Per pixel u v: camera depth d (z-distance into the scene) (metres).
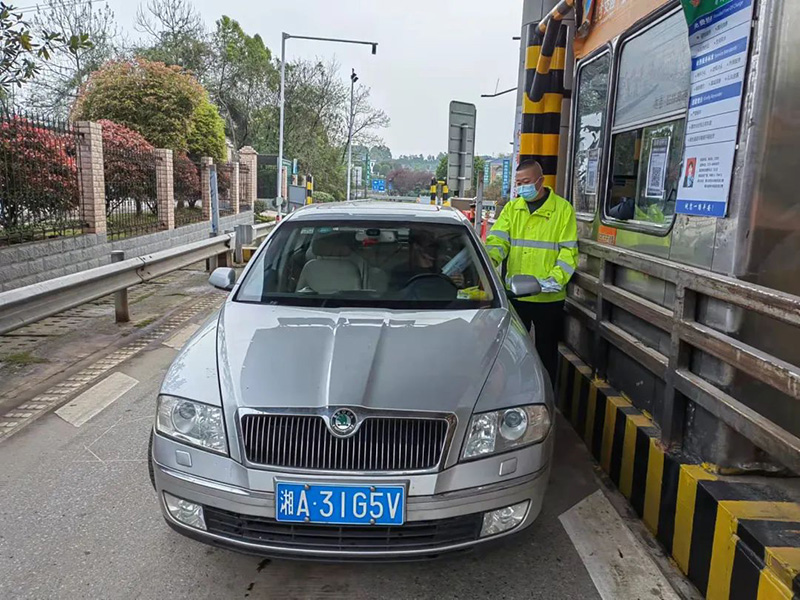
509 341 3.03
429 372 2.62
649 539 3.04
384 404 2.40
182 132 17.28
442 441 2.39
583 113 4.77
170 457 2.54
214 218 13.00
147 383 5.21
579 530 3.12
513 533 2.53
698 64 2.88
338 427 2.36
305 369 2.63
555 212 4.31
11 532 3.04
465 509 2.40
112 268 6.62
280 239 3.99
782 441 2.15
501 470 2.46
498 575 2.77
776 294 2.18
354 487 2.34
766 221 2.54
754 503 2.46
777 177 2.52
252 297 3.59
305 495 2.35
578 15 4.74
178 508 2.54
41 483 3.54
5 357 5.88
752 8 2.48
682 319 2.86
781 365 2.17
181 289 9.57
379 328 3.06
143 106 16.77
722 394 2.61
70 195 9.16
